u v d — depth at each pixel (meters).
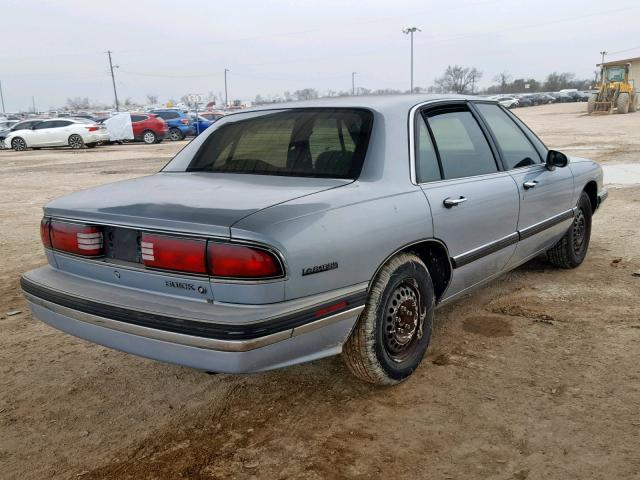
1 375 3.69
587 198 5.34
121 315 2.71
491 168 3.99
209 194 2.96
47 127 26.95
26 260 6.51
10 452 2.87
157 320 2.59
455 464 2.63
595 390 3.21
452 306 4.56
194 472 2.66
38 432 3.04
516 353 3.70
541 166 4.55
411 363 3.34
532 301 4.59
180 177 3.49
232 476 2.62
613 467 2.56
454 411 3.06
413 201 3.18
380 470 2.62
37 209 10.06
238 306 2.54
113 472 2.69
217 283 2.55
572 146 17.61
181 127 31.19
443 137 3.64
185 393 3.39
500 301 4.62
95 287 2.95
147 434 2.99
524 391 3.23
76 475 2.68
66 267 3.15
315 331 2.70
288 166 3.32
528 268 5.45
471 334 4.02
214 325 2.47
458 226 3.49
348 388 3.35
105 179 14.09
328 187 2.98
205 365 2.53
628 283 4.93
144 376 3.63
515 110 56.69
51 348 4.10
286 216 2.60
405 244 3.10
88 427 3.07
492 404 3.11
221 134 3.83
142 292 2.80
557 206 4.70
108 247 2.96
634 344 3.76
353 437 2.87
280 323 2.52
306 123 3.49
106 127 28.94
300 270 2.59
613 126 26.52
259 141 3.57
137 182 3.47
